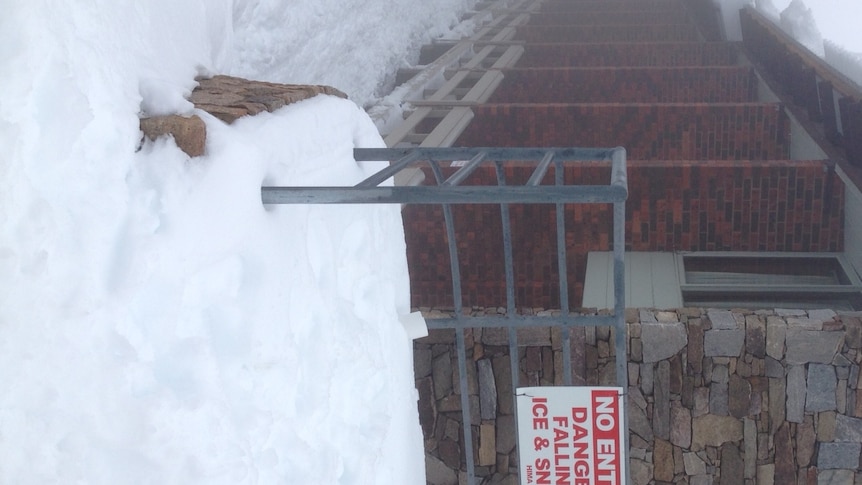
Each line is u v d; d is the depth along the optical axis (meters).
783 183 7.68
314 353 2.84
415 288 7.79
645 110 10.07
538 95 12.41
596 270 7.29
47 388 1.93
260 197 2.54
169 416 2.12
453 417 5.88
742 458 5.65
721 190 7.73
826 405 5.50
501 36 15.30
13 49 1.88
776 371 5.50
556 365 5.69
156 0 2.80
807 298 7.25
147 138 2.27
